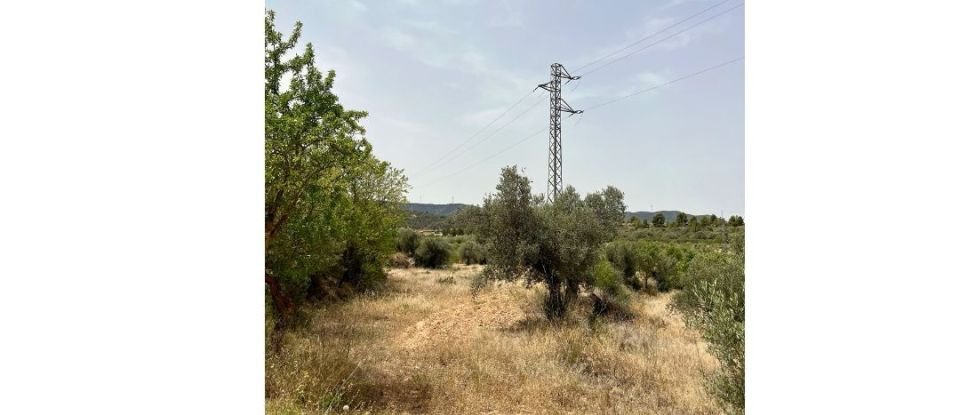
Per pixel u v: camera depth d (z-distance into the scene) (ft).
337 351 24.77
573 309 44.75
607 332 35.45
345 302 51.67
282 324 26.61
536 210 46.52
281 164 21.54
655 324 43.39
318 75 22.57
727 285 20.99
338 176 25.14
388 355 28.35
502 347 30.86
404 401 21.49
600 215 49.73
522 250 43.73
